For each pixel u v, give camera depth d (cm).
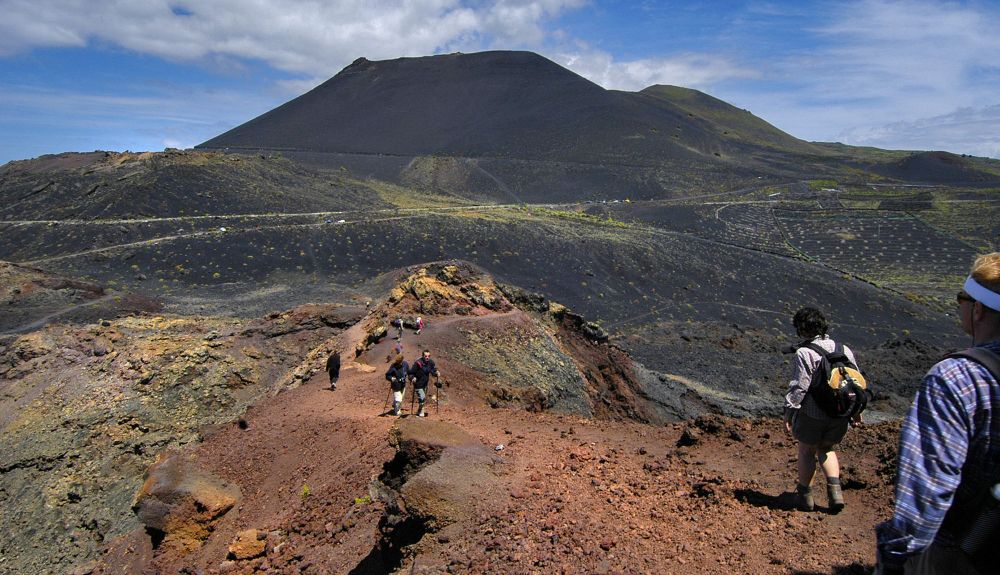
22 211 12631
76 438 3052
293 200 14862
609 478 778
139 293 8519
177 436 3156
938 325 10275
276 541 1170
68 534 2622
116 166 15162
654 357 6431
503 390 2498
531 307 4153
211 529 1466
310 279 9869
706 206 19400
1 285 7000
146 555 1645
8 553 2553
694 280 11700
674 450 952
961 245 15625
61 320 6481
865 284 12375
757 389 5419
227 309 7769
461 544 614
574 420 1452
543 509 650
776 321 10031
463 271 4019
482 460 768
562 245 12712
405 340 2867
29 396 3306
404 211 15088
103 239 10981
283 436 1827
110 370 3475
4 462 2905
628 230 14988
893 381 5697
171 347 3681
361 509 1101
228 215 13150
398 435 810
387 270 10606
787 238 16312
